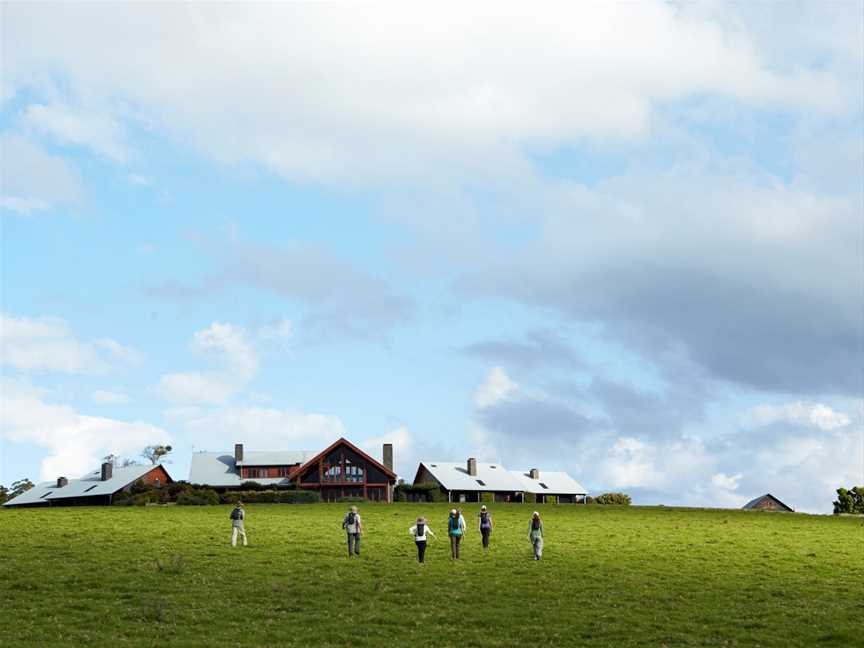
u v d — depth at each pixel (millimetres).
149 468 143875
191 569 45344
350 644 31781
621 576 46875
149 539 56875
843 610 39312
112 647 30281
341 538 59281
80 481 143375
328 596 39594
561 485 161625
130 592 39406
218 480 139625
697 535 67688
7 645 30094
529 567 48750
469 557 52094
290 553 51656
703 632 35000
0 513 78438
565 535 65688
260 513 81938
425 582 43312
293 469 142625
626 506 102000
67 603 37000
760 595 42531
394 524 70875
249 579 43031
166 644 30922
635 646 32719
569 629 34844
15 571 43781
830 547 61625
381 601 38938
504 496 149250
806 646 33312
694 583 45625
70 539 56438
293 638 32312
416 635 33375
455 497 145875
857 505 155375
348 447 133875
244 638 32156
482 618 36156
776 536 68375
